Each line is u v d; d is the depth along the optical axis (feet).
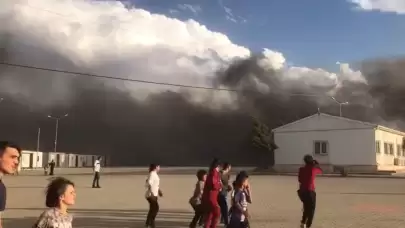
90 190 78.13
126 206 52.01
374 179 112.47
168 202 57.36
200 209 31.55
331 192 71.92
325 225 36.76
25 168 205.46
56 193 11.55
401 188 80.69
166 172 171.63
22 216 42.93
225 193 34.50
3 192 15.01
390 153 156.66
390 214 43.96
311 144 153.07
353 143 146.20
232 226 25.93
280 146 159.12
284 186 87.56
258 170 161.79
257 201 57.88
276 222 38.91
